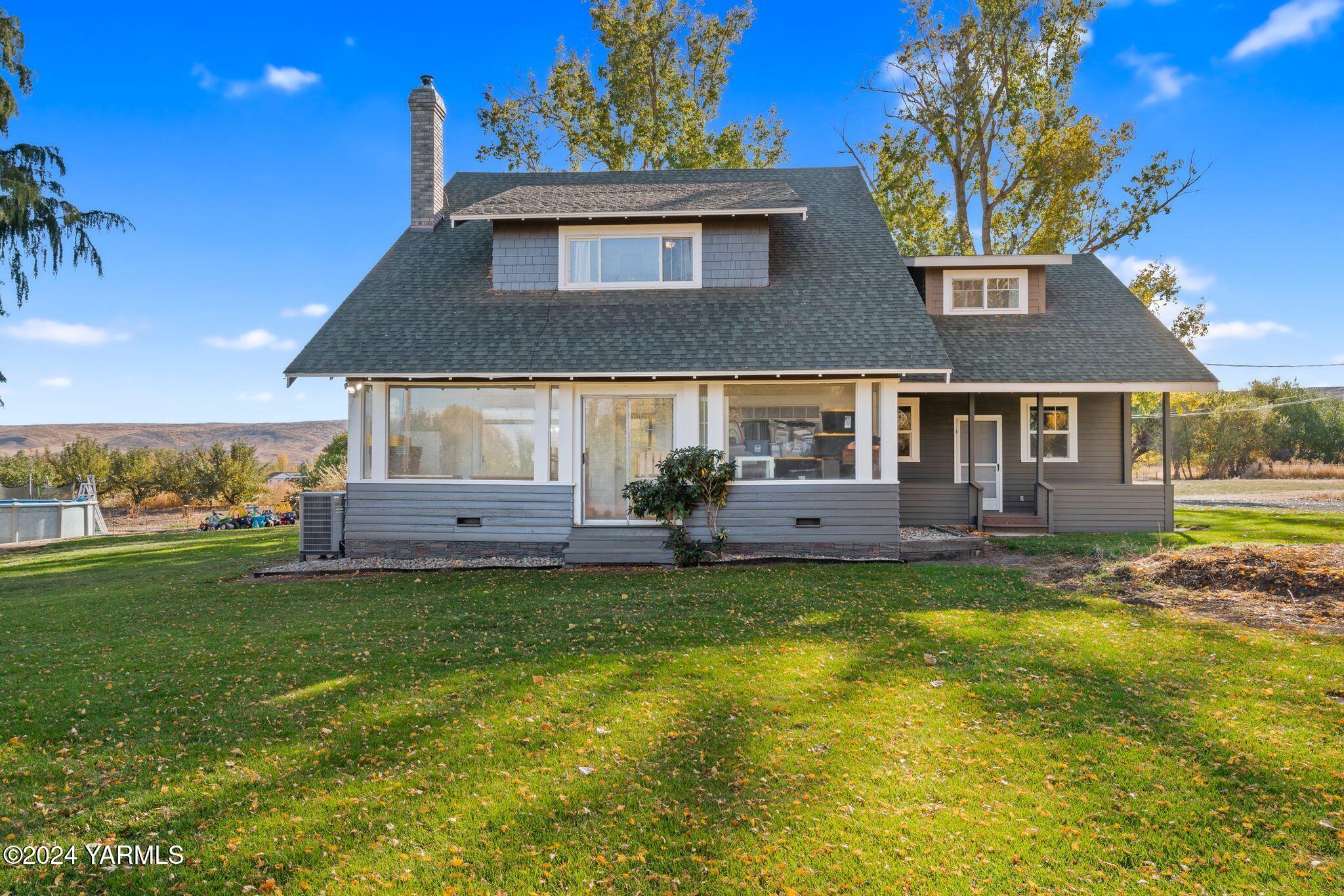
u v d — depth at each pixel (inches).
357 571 485.4
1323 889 131.6
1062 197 985.5
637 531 499.2
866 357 484.1
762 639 303.0
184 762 186.5
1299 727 201.6
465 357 500.7
